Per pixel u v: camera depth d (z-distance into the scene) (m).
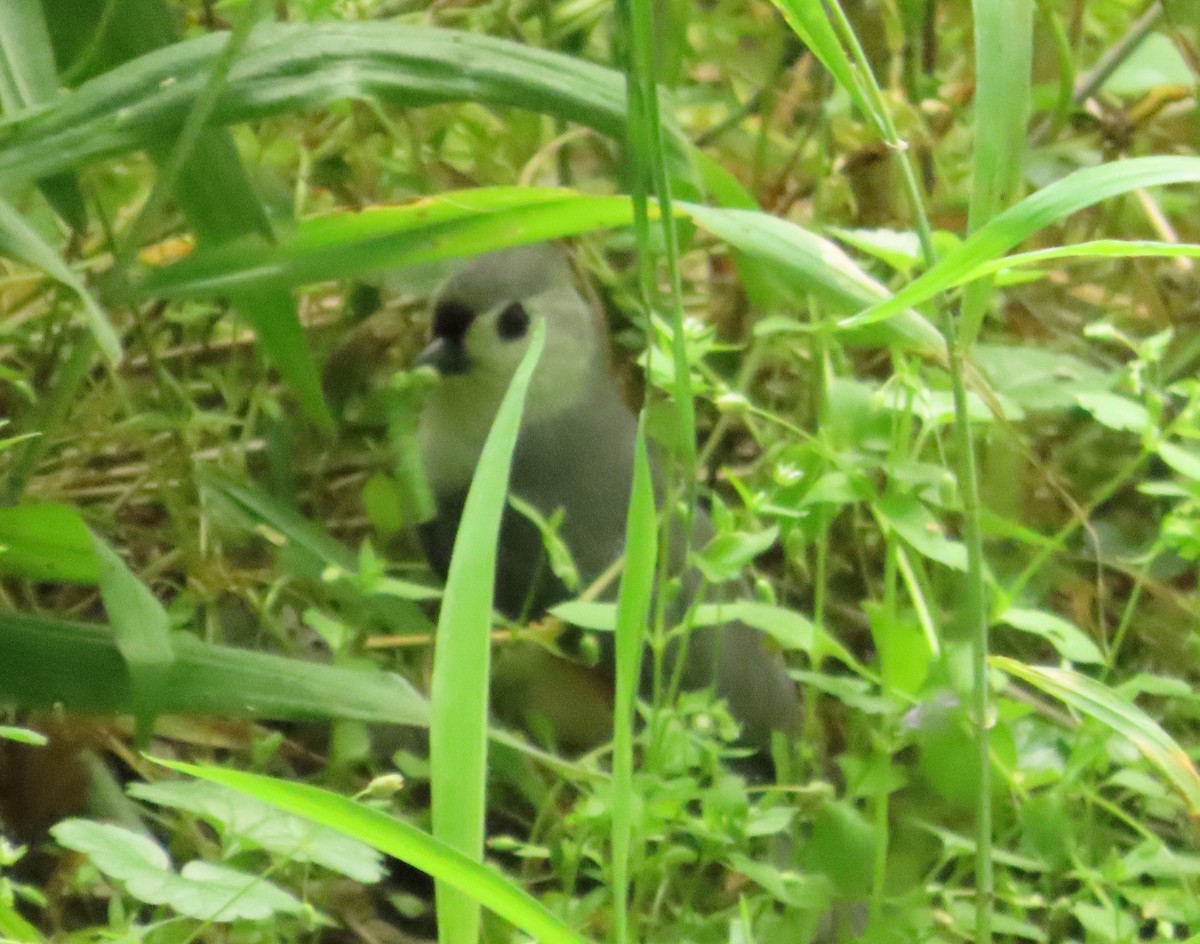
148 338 3.94
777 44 4.66
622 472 4.87
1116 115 4.80
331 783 3.52
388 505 4.50
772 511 3.09
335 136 4.27
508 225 3.16
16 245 2.69
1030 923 3.19
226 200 3.13
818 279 2.91
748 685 4.18
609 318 5.14
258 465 4.59
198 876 2.29
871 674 3.10
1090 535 4.00
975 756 2.96
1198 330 4.73
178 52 2.99
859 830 2.92
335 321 4.71
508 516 4.74
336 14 3.80
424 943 3.46
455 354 4.71
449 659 2.09
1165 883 3.10
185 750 3.76
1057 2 4.63
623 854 2.22
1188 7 4.51
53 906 3.03
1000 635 4.12
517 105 3.12
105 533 4.10
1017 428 4.07
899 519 3.00
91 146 2.91
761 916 2.92
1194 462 3.18
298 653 3.89
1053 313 4.74
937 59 5.13
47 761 3.35
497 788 3.94
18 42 3.00
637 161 2.53
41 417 3.39
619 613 2.24
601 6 4.52
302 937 3.18
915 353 3.55
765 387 4.51
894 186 4.64
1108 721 2.49
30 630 3.04
